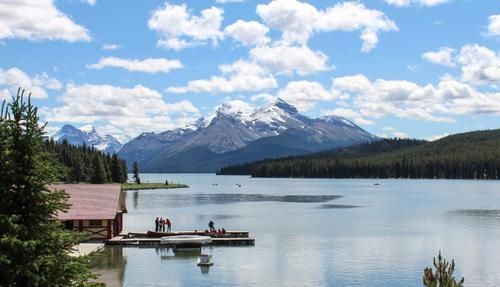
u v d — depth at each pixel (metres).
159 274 50.31
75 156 189.00
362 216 113.06
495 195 191.25
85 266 19.48
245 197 189.38
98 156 195.50
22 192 18.67
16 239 17.39
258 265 55.19
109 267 53.59
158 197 187.25
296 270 52.62
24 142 18.77
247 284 46.53
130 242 67.81
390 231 85.19
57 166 19.58
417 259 58.94
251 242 70.44
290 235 80.44
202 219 107.06
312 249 66.19
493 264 55.94
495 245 69.25
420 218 107.44
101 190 71.56
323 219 106.44
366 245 69.69
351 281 47.88
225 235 73.75
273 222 100.56
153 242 68.25
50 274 18.34
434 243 71.38
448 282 19.95
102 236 68.69
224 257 60.00
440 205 144.25
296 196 195.25
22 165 18.77
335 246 68.81
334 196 194.50
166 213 120.81
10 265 17.61
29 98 19.06
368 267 54.28
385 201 163.12
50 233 18.92
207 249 66.00
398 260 58.25
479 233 82.00
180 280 47.84
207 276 49.59
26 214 18.70
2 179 18.52
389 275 50.41
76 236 19.80
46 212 18.94
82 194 70.19
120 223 79.50
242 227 91.94
